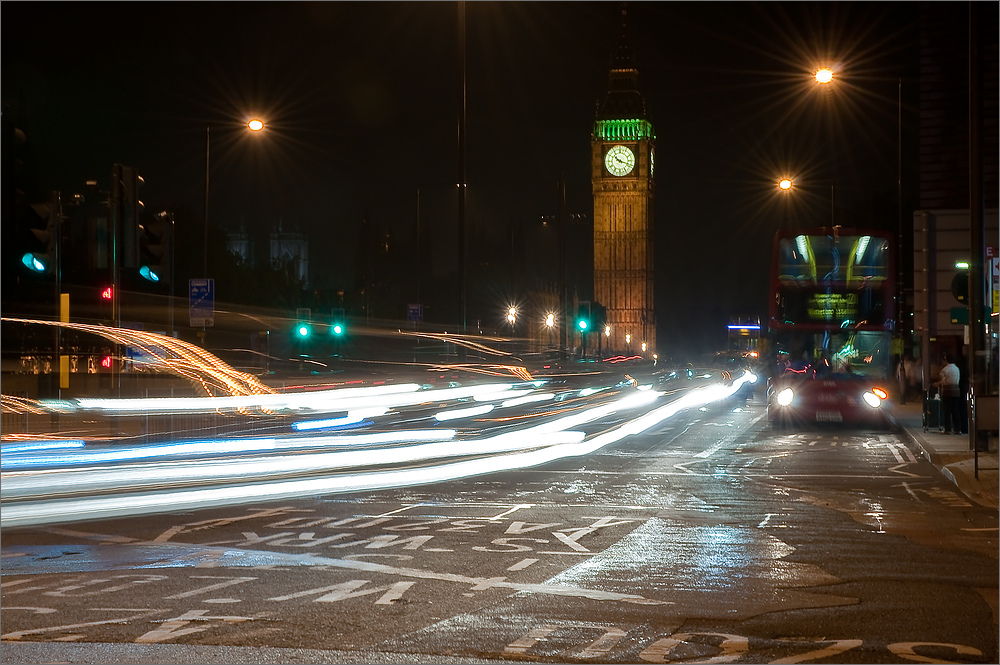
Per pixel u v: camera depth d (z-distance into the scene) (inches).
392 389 1881.2
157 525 504.4
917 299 1505.9
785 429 1206.9
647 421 1318.9
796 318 1214.9
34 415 1318.9
